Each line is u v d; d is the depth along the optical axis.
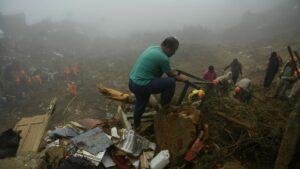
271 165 3.34
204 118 3.79
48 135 3.96
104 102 10.23
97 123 4.17
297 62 7.35
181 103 4.18
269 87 7.98
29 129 4.21
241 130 3.67
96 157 3.30
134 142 3.54
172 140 3.48
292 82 6.45
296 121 2.79
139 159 3.45
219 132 3.67
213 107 3.92
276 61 8.21
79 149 3.42
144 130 3.90
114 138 3.59
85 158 3.18
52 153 3.45
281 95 6.30
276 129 3.56
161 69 3.51
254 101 4.65
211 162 3.32
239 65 8.99
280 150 2.97
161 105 3.90
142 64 3.52
